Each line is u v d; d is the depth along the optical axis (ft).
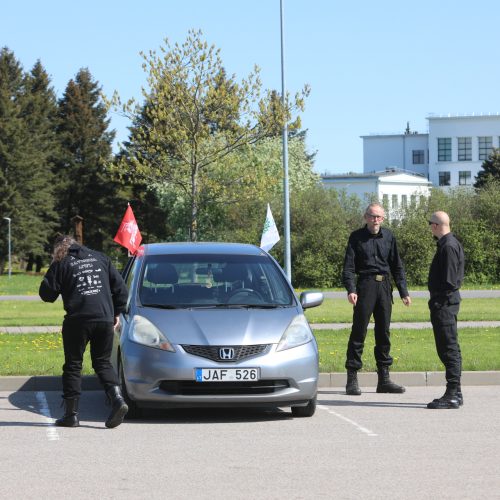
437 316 52.21
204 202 208.64
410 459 37.81
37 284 263.29
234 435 43.65
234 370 46.73
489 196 251.39
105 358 46.26
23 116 417.28
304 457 38.29
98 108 444.14
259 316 49.24
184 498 31.50
